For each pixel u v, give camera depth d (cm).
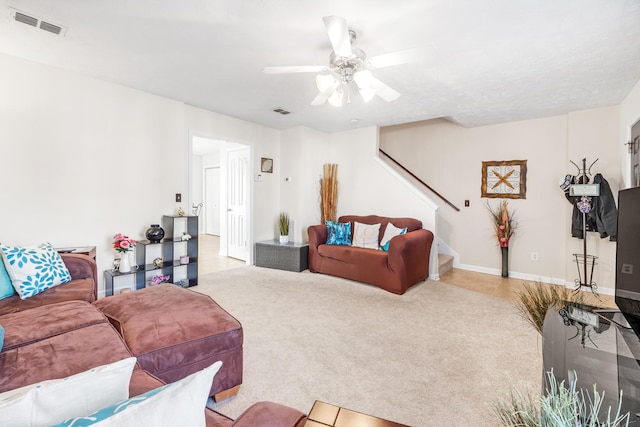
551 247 423
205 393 59
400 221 434
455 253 504
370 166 500
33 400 56
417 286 394
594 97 342
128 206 348
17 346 136
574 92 328
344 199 530
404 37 222
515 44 230
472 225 487
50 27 220
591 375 116
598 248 378
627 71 275
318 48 245
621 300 158
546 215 425
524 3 183
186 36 229
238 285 387
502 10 190
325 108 401
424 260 406
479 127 478
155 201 371
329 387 181
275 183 536
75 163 309
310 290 369
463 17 198
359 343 236
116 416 51
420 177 538
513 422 76
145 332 156
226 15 202
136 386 102
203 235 885
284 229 492
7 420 53
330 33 180
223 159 589
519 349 228
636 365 121
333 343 235
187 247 391
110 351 134
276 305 316
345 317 287
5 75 268
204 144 698
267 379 188
